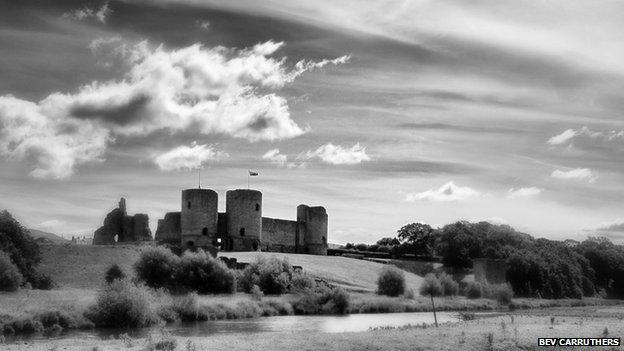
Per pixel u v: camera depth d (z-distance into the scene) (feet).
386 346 134.92
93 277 265.95
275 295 270.67
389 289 304.50
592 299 395.96
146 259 271.49
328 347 133.39
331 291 260.01
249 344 136.87
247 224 404.57
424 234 494.59
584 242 490.08
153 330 177.37
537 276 383.24
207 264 274.98
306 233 457.68
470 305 297.53
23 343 144.66
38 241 307.17
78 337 159.74
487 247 443.32
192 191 391.65
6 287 227.81
